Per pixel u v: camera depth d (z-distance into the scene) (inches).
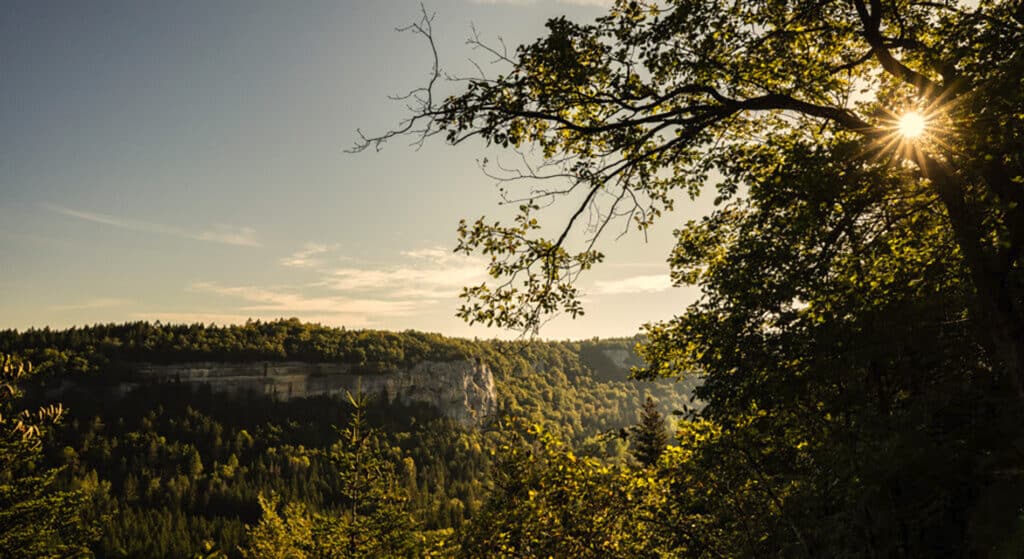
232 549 4138.8
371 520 888.3
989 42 282.8
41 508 738.2
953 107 282.4
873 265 364.2
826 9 371.6
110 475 7126.0
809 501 384.2
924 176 309.0
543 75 340.2
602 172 356.5
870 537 350.9
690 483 455.2
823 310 325.4
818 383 331.3
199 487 7052.2
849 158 298.4
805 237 326.3
